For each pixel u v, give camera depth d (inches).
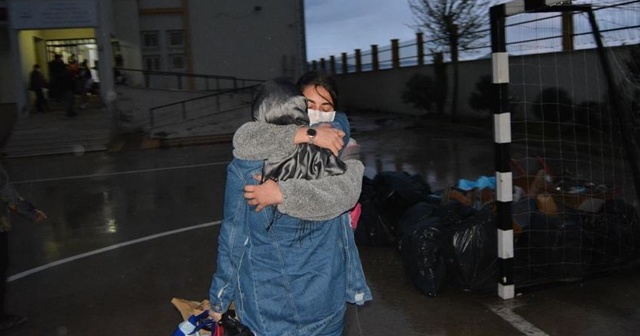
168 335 174.2
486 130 679.7
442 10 765.3
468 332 162.6
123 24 998.4
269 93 82.4
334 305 85.4
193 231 293.3
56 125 744.3
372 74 1095.6
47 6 795.4
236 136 82.8
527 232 187.9
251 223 83.6
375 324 171.3
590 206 204.4
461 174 421.7
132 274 231.1
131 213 343.6
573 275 188.7
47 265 248.2
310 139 80.8
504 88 169.6
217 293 88.3
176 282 219.5
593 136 307.6
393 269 217.3
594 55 249.3
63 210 361.1
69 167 566.6
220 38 1040.2
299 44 1057.5
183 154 627.5
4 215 175.0
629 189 254.4
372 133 738.8
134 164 562.9
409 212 229.0
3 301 181.2
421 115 898.1
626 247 197.0
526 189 222.1
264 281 83.2
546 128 494.0
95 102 872.3
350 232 89.8
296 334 83.5
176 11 1022.4
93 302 202.8
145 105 876.0
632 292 182.4
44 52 942.4
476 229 184.1
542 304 176.7
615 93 203.6
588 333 157.6
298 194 78.7
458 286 187.6
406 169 454.3
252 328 84.9
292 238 81.9
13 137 705.6
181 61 1037.2
